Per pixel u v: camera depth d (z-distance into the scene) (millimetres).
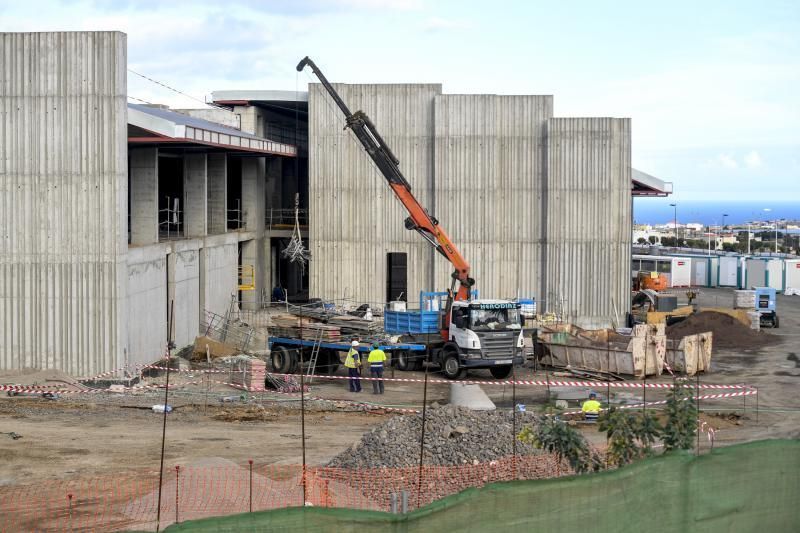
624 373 37688
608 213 52281
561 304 52500
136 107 48562
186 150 48188
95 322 35531
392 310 40844
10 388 32719
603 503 13305
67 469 23219
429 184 53938
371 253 54375
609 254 52375
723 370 40594
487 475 20188
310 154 54281
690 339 38656
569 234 52500
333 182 54344
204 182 49281
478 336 36938
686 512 13953
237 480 20953
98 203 35344
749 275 81812
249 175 58562
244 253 58656
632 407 30859
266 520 12164
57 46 35094
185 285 45406
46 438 26484
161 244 41531
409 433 22297
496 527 12766
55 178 35375
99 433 27188
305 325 39281
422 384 36969
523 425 22578
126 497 20422
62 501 20172
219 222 53750
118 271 35438
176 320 43938
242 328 50312
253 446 25969
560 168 52375
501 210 53250
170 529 11977
